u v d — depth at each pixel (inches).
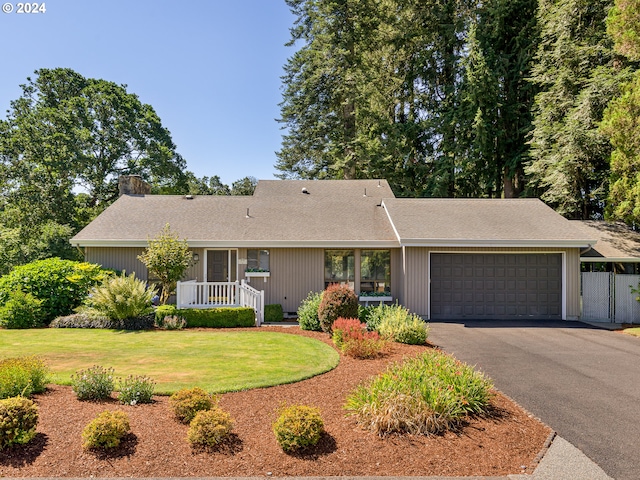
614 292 583.2
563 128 749.3
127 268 617.9
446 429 204.1
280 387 265.9
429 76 1184.2
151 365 322.7
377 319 446.0
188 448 183.8
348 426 206.2
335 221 671.1
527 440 199.8
